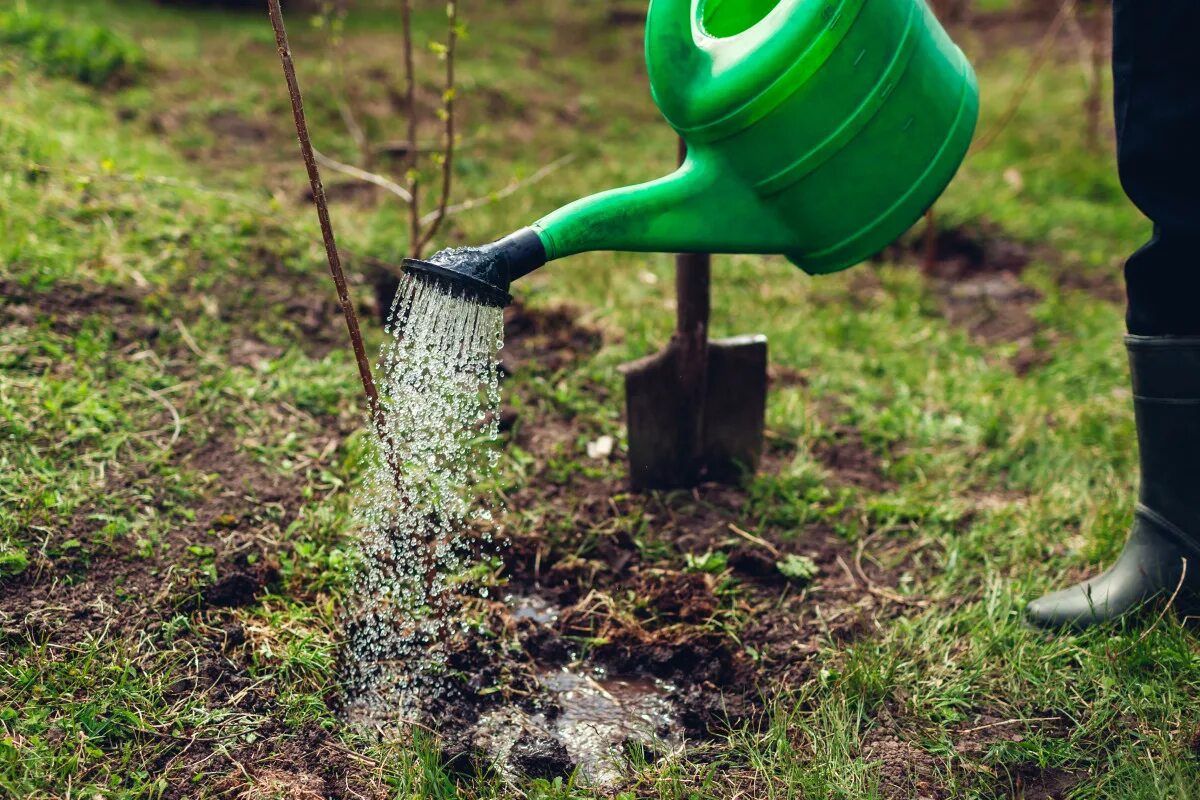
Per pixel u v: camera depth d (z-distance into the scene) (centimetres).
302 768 249
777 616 277
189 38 495
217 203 351
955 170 258
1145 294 262
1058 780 250
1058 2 681
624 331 338
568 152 449
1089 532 289
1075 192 442
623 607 278
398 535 276
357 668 262
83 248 323
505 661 268
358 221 363
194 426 294
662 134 484
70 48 416
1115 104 261
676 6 249
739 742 255
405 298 246
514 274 243
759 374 299
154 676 256
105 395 295
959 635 271
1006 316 365
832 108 248
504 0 666
